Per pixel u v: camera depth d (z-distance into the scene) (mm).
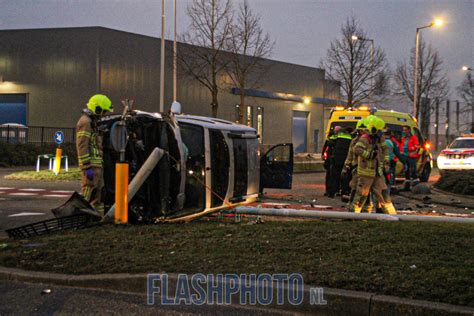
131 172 9047
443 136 57906
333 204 12977
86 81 34906
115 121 9094
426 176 20219
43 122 35875
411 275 5625
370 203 10562
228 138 9727
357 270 5832
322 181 21250
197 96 41125
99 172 8914
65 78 35375
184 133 9445
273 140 49812
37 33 35844
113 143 8227
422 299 5020
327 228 8125
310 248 6848
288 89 50844
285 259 6355
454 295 5039
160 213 8867
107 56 35156
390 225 8445
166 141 9039
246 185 10297
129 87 36500
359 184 9836
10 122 37094
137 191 8867
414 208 12578
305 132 54500
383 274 5676
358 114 17703
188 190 9320
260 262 6230
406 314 4875
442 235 7633
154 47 37938
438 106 51219
